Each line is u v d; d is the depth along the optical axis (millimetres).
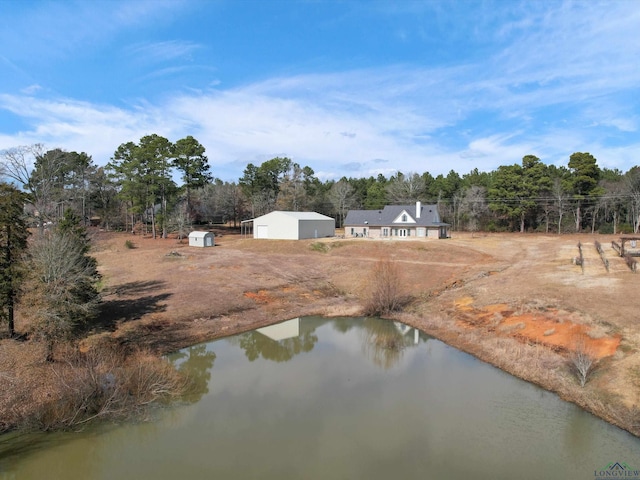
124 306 29078
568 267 37344
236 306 31641
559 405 16781
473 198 85500
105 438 14930
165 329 26250
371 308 31984
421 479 12586
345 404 17438
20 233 21109
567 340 21531
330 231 69938
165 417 16391
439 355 23031
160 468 13203
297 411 16844
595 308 24031
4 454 13953
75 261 23531
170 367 19766
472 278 37969
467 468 13070
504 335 24094
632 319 21750
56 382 17344
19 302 20547
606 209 76625
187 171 72188
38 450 14172
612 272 33219
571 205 77750
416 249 51781
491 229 84188
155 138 66125
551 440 14484
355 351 24234
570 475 12664
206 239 58125
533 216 84062
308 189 99625
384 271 33250
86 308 20703
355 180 124000
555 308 25344
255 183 92562
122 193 68375
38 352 19766
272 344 25688
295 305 33812
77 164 68875
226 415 16562
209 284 35719
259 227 63312
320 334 27688
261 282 37812
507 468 13062
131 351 21938
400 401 17562
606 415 15578
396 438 14812
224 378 20359
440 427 15461
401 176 107375
